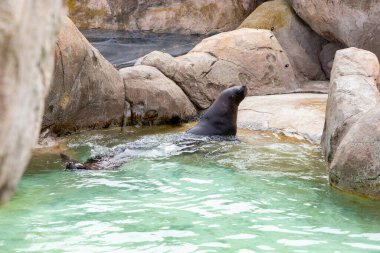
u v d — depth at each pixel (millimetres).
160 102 19719
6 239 8266
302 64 25031
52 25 1826
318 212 9781
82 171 12812
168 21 29516
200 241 8195
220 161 13867
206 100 21453
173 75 20953
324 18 23641
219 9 29547
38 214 9578
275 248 7906
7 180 1670
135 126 19328
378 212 9859
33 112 1788
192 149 15195
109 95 18281
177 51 26719
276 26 25297
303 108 18672
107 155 14367
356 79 14352
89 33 28984
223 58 22031
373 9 21938
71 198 10602
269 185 11664
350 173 11000
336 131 12922
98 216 9469
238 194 10891
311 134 16719
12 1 1640
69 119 17281
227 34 22734
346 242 8250
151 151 14773
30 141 1764
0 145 1619
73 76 16719
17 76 1666
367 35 22547
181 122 20359
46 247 7934
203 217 9430
